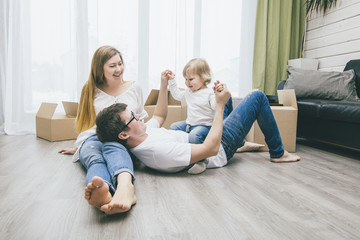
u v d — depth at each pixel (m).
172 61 2.71
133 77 2.65
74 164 1.37
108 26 2.56
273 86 2.94
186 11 2.72
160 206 0.85
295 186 1.07
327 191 1.01
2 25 2.33
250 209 0.83
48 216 0.77
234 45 2.89
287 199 0.92
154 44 2.68
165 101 1.59
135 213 0.79
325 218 0.78
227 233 0.68
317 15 2.89
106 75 1.37
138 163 1.43
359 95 2.15
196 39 2.81
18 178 1.13
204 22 2.80
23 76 2.43
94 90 1.41
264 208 0.84
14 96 2.39
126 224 0.73
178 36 2.70
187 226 0.72
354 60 2.31
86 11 2.47
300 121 2.10
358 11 2.37
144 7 2.63
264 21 2.81
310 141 2.30
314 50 2.95
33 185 1.04
